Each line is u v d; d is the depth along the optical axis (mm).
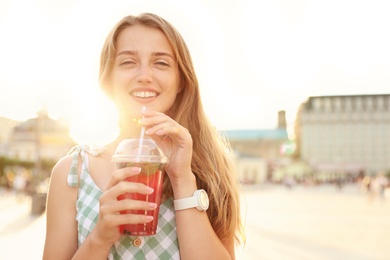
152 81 1963
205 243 1872
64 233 1930
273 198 37594
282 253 9727
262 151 106000
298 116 130500
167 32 1992
